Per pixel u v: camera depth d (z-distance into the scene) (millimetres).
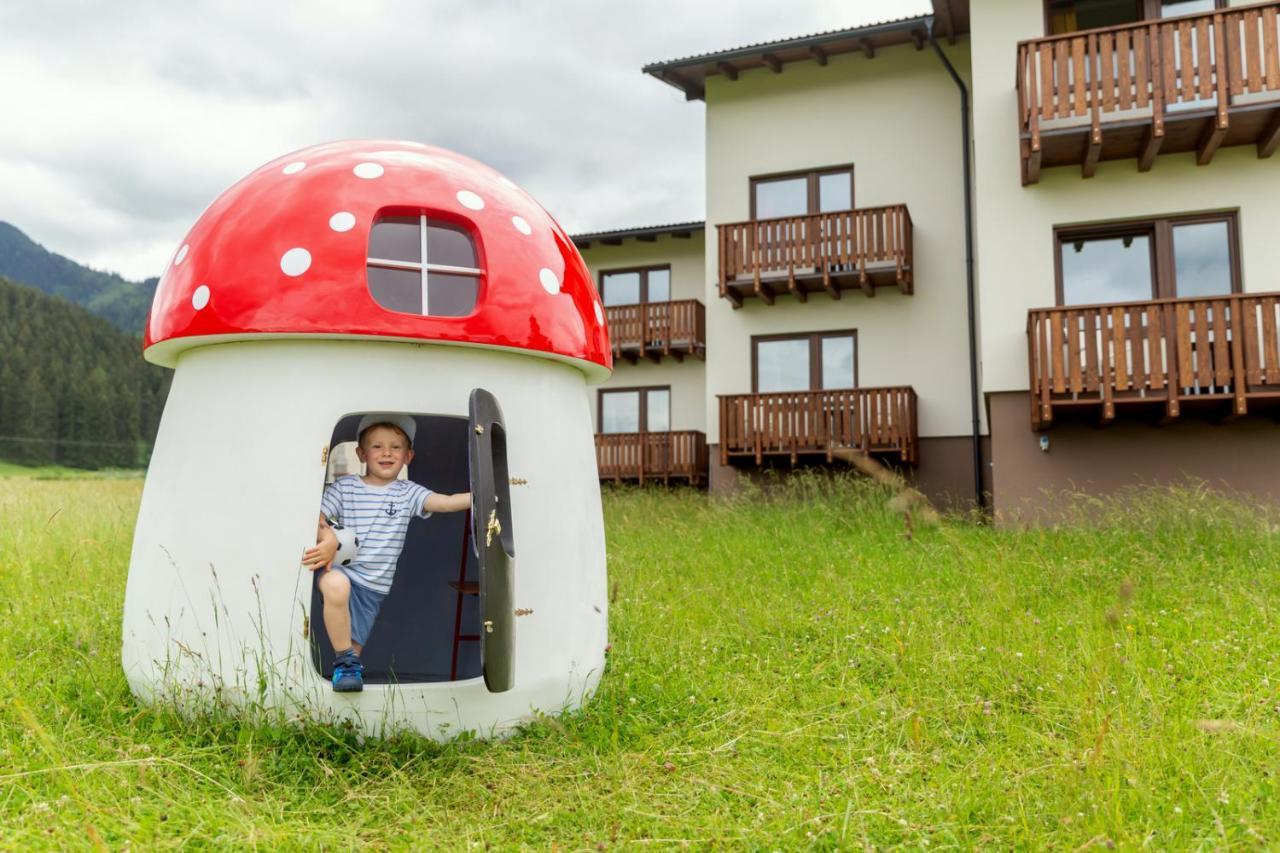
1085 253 12555
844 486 14305
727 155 16922
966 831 3184
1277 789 3377
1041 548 8750
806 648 5875
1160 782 3504
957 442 15328
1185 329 10734
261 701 3879
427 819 3402
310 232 4039
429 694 4062
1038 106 11875
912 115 15922
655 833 3273
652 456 19141
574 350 4457
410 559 5531
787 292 16391
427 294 4133
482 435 3834
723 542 10008
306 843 3070
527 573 4258
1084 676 4660
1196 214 11969
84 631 5277
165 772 3490
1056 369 11211
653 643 5926
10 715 3945
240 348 4094
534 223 4594
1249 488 11602
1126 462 11953
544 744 4078
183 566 4086
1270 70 10734
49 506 11000
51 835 2908
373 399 4023
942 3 14195
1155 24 11148
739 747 4160
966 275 15469
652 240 20500
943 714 4508
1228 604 6141
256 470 3990
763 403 15680
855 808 3430
